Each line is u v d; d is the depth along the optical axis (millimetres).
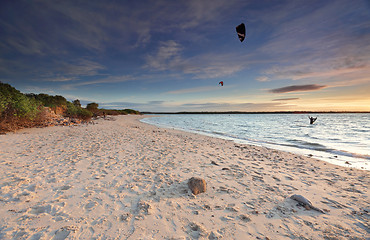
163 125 31016
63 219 2795
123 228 2629
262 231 2650
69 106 31250
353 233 2611
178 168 5676
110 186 4141
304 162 7305
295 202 3572
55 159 6156
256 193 3979
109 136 12312
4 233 2404
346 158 8445
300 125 34312
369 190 4320
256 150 9672
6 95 16266
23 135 10945
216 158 7230
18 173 4652
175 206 3316
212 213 3117
